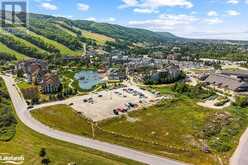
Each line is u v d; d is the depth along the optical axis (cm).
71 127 14550
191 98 19912
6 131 13725
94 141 12912
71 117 16012
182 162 10938
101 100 19688
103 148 12181
